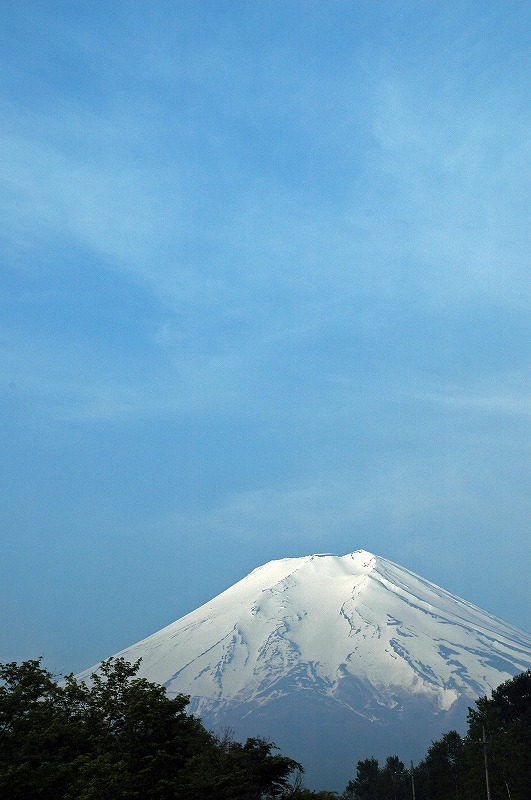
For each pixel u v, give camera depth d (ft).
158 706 191.21
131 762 185.26
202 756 214.28
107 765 169.37
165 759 184.03
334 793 275.59
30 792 163.22
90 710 193.57
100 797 164.96
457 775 418.92
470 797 343.87
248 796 239.30
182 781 184.75
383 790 510.58
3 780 159.94
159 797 183.93
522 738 363.15
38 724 179.52
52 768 167.43
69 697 195.62
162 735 189.57
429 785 431.02
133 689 197.88
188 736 203.82
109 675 203.72
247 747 272.51
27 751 172.55
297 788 283.38
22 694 179.32
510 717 440.86
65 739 181.98
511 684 455.22
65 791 172.45
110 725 195.11
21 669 185.47
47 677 188.96
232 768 241.55
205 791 190.70
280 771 261.24
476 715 422.82
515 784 328.70
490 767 336.90
